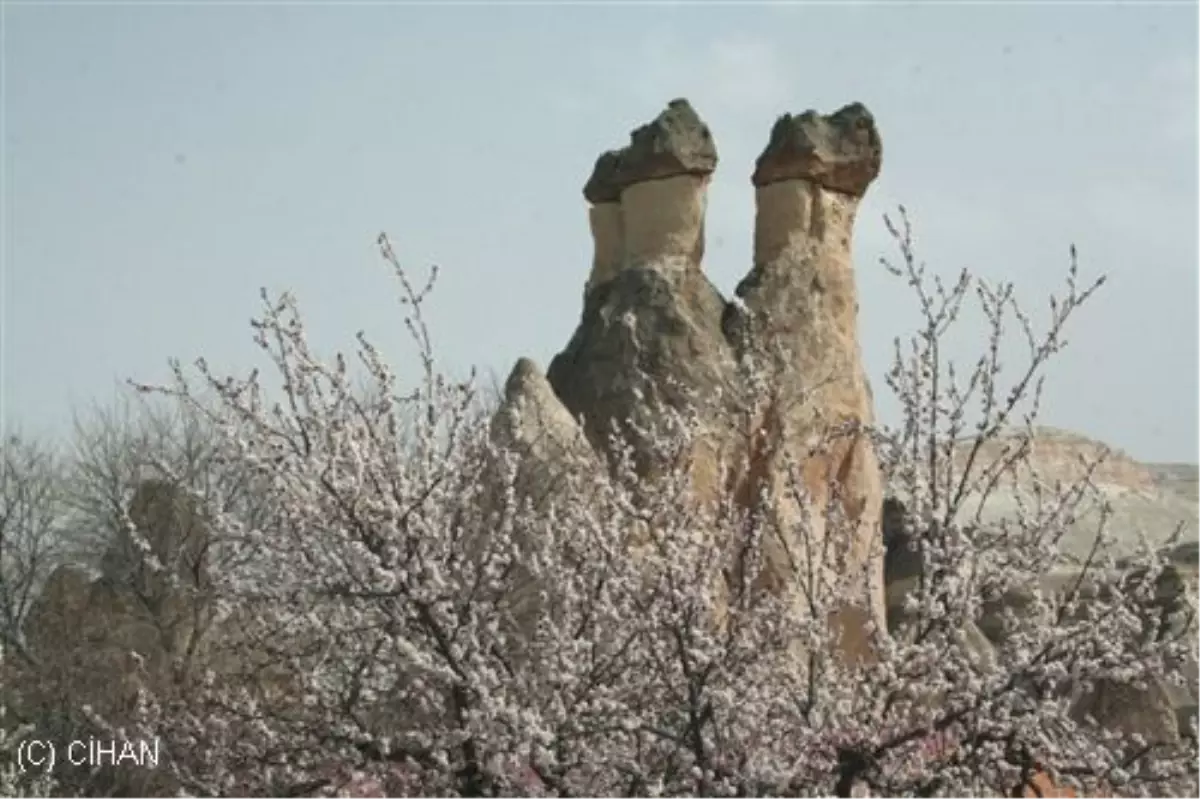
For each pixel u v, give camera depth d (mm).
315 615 13484
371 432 13078
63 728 20469
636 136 30266
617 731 12977
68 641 24188
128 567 25125
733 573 14891
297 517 13031
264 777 13438
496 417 16594
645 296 28438
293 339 13195
